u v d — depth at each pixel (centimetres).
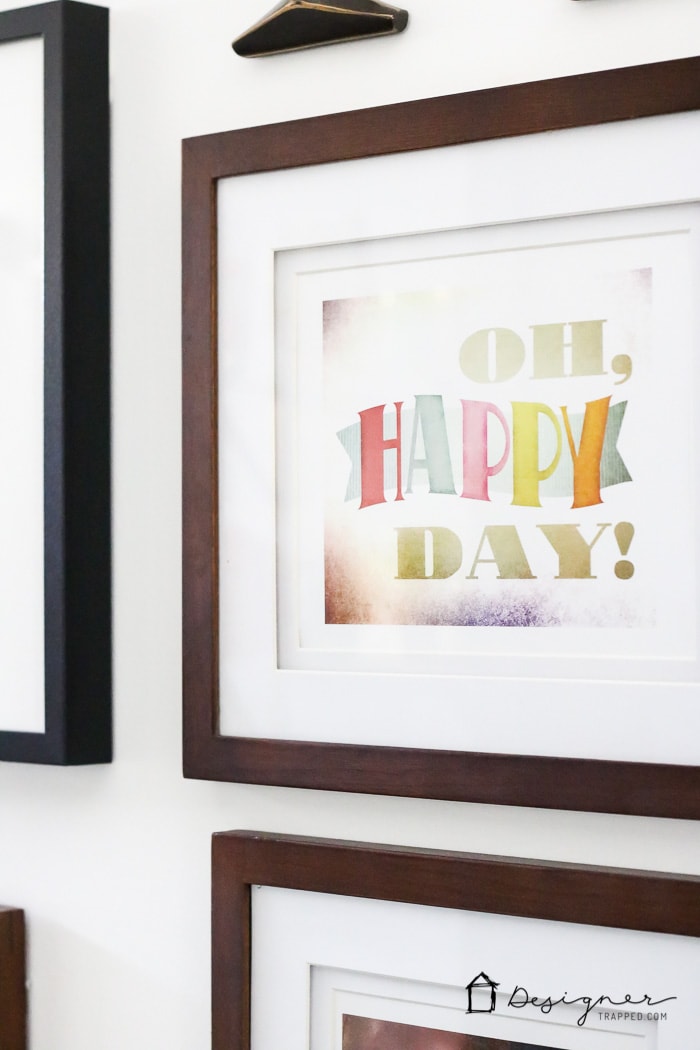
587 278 72
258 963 81
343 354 79
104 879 89
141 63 89
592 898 71
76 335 87
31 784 92
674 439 69
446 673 75
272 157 80
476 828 76
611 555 71
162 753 87
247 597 81
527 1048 73
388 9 78
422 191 76
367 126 77
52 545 86
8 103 90
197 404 83
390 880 76
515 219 73
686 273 69
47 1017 91
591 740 70
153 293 88
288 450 80
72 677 86
